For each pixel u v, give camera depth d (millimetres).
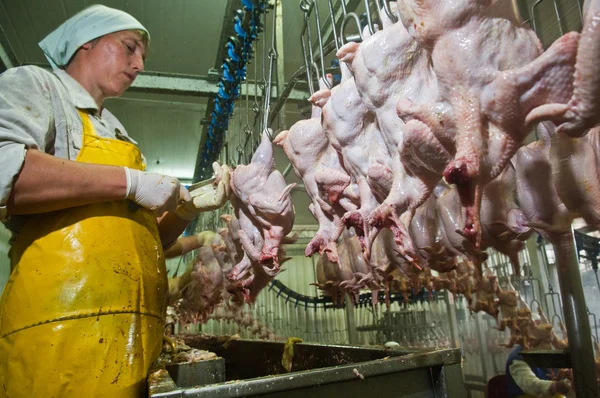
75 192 1750
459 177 1050
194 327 8703
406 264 2143
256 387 1414
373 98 1539
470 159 1050
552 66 995
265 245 2340
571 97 996
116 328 1813
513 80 1034
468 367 6195
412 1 1156
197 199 2641
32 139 1702
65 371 1676
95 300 1781
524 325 3805
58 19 3875
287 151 2219
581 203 1284
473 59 1076
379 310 8078
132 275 1929
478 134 1078
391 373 1632
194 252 7051
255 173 2348
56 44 2334
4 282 4637
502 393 4312
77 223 1846
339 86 1848
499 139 1091
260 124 3213
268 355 3352
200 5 3830
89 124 2127
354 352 2416
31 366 1669
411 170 1443
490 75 1068
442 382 1704
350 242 2598
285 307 9625
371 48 1506
